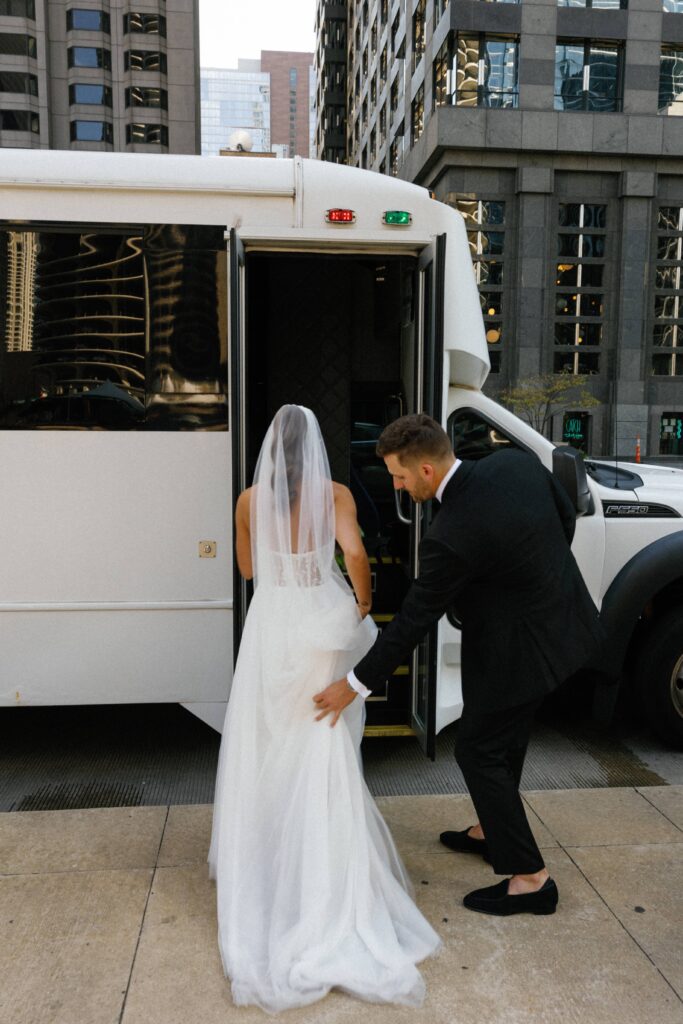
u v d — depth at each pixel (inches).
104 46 1849.2
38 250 136.4
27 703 142.0
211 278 138.7
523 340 1285.7
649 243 1298.0
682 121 1262.3
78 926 99.1
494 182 1264.8
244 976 87.6
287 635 96.4
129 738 166.7
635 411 1311.5
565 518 102.5
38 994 87.4
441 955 94.0
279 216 138.9
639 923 100.1
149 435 139.4
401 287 164.4
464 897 104.6
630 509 155.2
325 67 2795.3
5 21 1787.6
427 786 143.5
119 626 141.6
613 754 158.9
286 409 98.6
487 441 156.3
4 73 1804.9
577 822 124.9
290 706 96.6
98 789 143.5
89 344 137.9
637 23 1250.0
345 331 192.9
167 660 142.9
